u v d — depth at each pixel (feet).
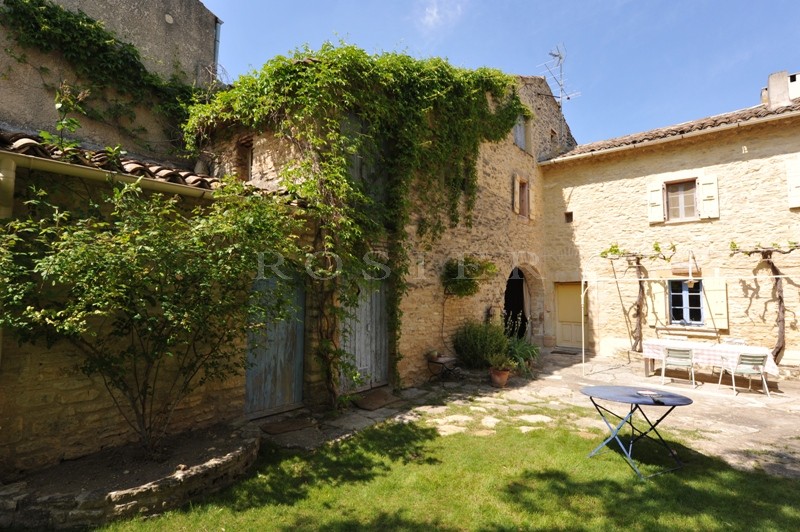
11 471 10.29
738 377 26.14
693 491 10.65
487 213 29.86
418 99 22.75
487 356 23.93
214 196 12.96
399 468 12.01
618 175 34.83
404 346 22.03
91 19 22.86
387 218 21.08
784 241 27.55
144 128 24.61
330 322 17.90
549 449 13.32
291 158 19.24
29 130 20.47
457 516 9.49
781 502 10.14
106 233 9.61
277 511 9.68
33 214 10.76
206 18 29.86
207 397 14.37
